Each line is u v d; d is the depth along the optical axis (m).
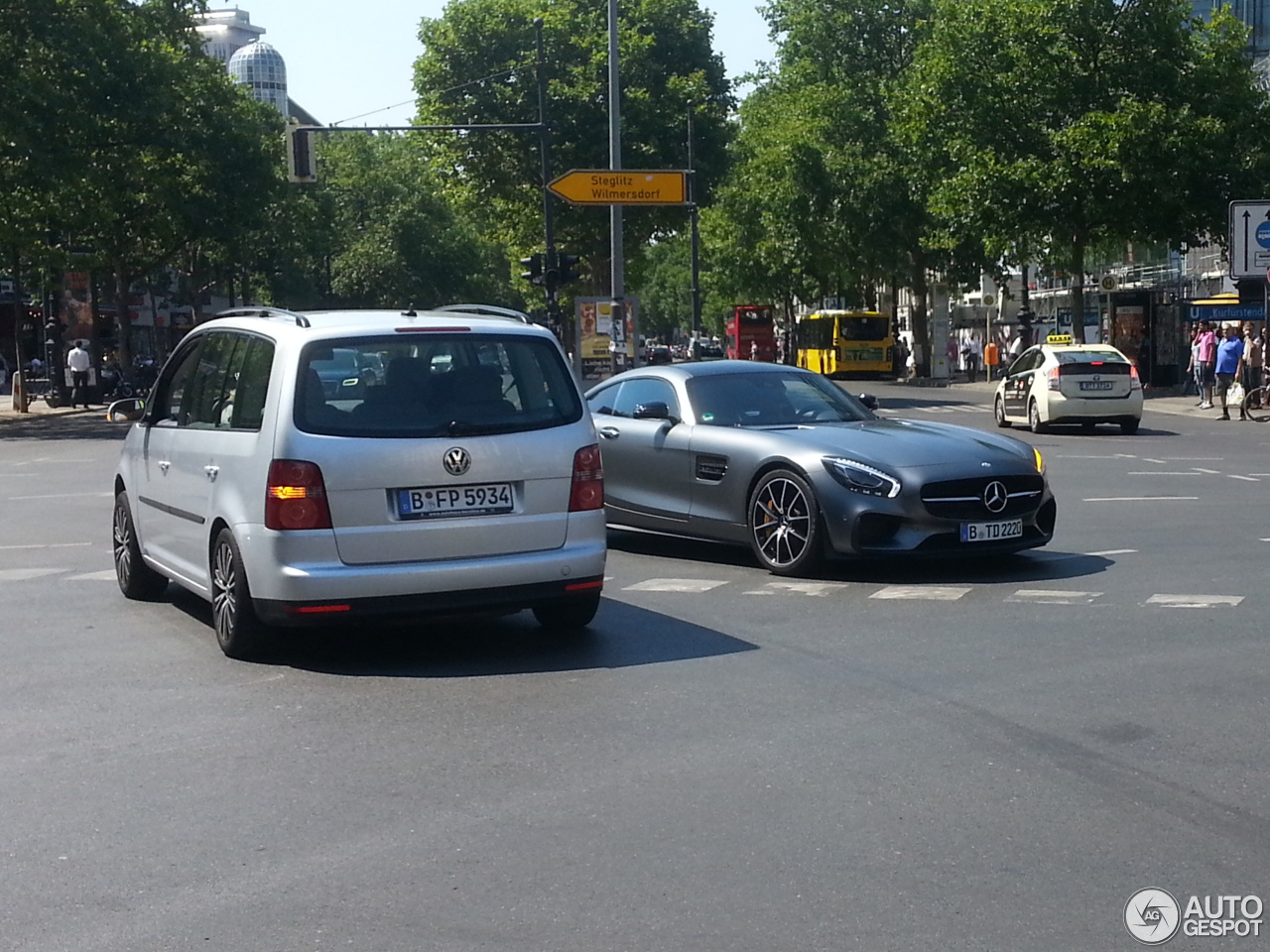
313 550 7.79
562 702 7.02
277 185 50.75
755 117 67.88
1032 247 45.97
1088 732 6.28
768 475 10.83
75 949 4.19
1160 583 10.02
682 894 4.50
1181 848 4.84
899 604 9.47
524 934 4.21
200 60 49.00
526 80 51.94
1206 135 41.12
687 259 114.19
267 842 5.10
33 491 19.39
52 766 6.13
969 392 50.72
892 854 4.83
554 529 8.25
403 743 6.35
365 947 4.15
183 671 7.91
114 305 82.19
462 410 8.12
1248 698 6.79
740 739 6.29
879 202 58.56
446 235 95.94
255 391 8.22
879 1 60.66
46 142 37.69
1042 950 4.04
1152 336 43.19
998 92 43.22
